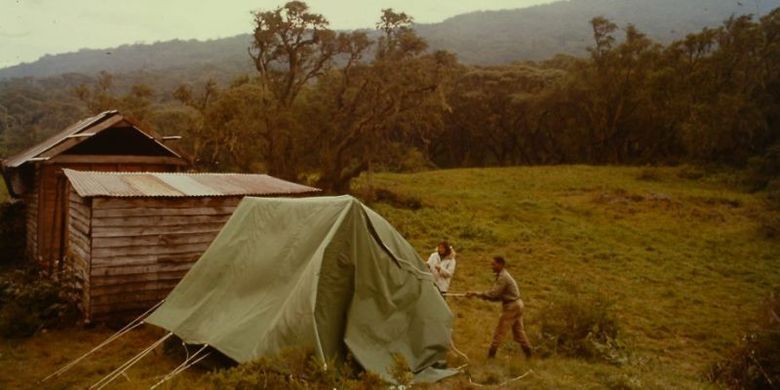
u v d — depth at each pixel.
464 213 28.22
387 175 45.38
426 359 8.65
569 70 62.72
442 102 30.30
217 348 8.16
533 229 25.25
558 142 66.88
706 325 13.87
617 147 59.91
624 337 12.25
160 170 17.03
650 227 27.12
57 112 76.12
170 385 8.04
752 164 40.50
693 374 10.48
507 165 70.25
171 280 11.63
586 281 17.55
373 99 31.91
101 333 10.67
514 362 9.52
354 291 8.43
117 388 8.11
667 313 14.77
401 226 24.38
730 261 20.98
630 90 56.03
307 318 7.68
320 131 34.47
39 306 11.12
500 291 9.78
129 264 11.20
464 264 19.08
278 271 8.84
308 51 32.75
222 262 9.83
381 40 31.86
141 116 39.62
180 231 11.77
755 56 50.44
